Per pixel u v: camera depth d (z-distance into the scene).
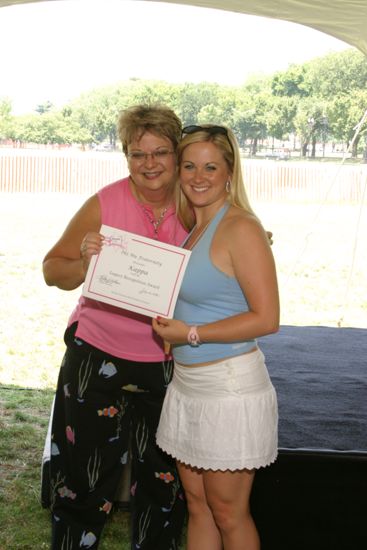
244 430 2.21
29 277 10.21
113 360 2.56
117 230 2.32
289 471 2.72
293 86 29.42
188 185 2.26
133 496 2.75
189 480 2.43
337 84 29.14
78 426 2.60
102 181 20.25
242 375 2.22
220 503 2.33
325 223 16.02
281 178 19.45
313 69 29.16
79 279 2.51
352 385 3.95
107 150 31.00
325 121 29.20
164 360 2.57
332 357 4.63
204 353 2.22
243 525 2.35
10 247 12.28
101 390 2.58
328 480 2.73
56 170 20.16
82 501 2.68
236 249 2.17
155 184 2.41
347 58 28.94
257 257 2.16
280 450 2.73
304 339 5.18
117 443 2.66
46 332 7.39
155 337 2.54
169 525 2.72
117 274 2.30
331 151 29.36
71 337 2.63
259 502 2.74
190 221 2.51
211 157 2.22
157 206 2.52
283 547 2.76
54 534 2.72
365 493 2.73
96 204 2.55
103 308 2.54
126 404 2.68
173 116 2.41
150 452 2.67
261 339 5.12
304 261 11.95
